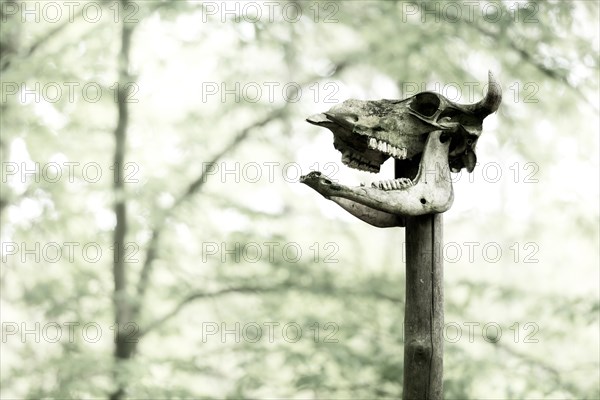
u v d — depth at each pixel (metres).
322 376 11.25
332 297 12.20
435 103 5.27
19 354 11.69
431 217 5.29
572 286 13.80
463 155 5.37
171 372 11.40
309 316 12.00
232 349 11.77
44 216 11.37
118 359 11.03
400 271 13.16
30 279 11.93
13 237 11.52
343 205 5.39
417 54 12.18
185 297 12.02
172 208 11.68
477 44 12.34
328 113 5.22
